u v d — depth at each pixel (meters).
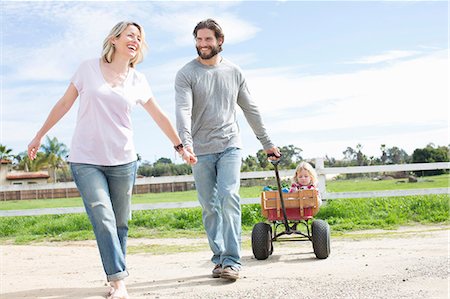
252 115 4.65
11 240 9.60
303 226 9.06
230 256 4.21
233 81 4.43
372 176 38.06
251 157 37.78
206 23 4.30
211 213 4.48
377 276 4.13
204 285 4.11
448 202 10.16
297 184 6.07
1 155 82.81
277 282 4.08
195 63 4.40
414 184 25.86
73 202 30.61
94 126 3.54
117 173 3.64
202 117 4.36
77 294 3.92
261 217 10.04
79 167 3.54
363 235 7.71
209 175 4.40
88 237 9.16
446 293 3.48
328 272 4.45
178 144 4.02
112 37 3.59
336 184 30.48
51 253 6.75
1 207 27.30
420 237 7.05
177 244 7.79
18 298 3.86
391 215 9.53
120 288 3.52
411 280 3.92
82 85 3.58
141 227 10.23
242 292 3.76
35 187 11.55
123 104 3.59
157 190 36.00
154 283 4.32
